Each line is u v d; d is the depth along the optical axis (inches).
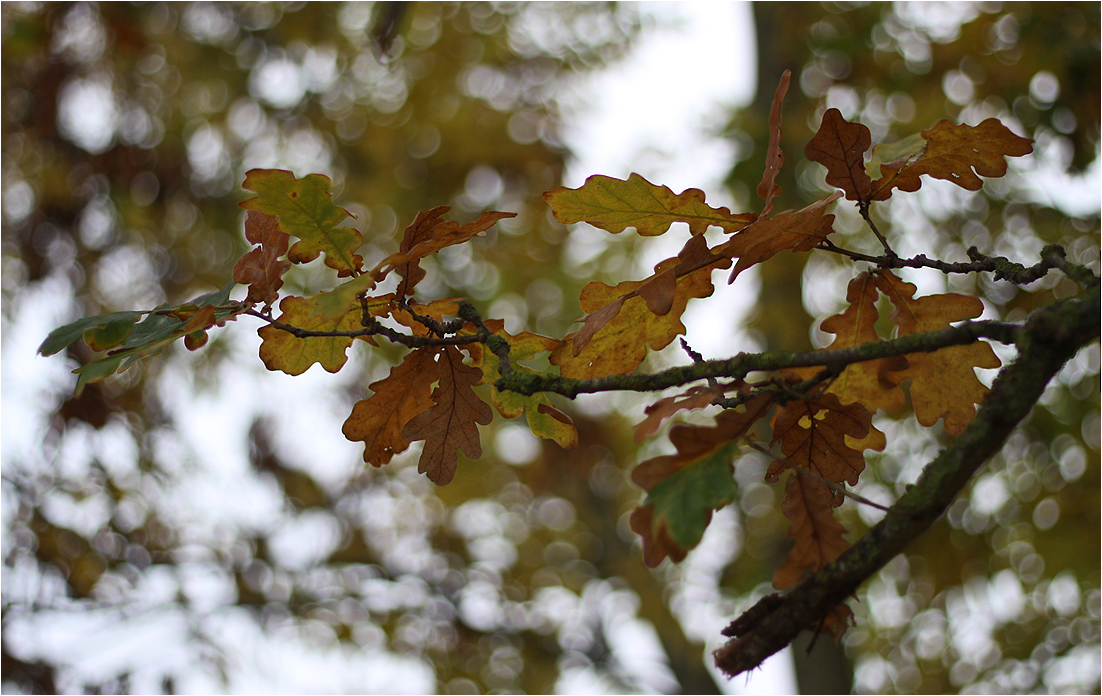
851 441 52.4
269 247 49.8
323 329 52.0
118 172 260.2
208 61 267.0
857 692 284.8
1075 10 209.9
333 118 276.5
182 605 263.9
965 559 249.8
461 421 53.6
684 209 49.2
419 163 282.0
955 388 51.5
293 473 284.4
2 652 238.4
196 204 270.7
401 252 45.9
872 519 230.8
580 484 322.3
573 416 289.3
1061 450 238.8
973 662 267.3
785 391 40.1
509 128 281.3
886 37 241.9
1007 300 216.5
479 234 47.8
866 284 52.9
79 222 263.3
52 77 255.0
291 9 263.9
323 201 46.4
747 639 37.2
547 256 291.7
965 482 34.5
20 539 251.4
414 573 306.3
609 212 50.0
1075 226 221.5
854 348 36.8
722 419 37.3
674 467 37.1
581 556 333.1
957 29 227.5
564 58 285.3
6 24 245.9
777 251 48.5
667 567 325.4
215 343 266.2
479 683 302.2
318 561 295.6
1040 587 254.7
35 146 258.8
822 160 47.3
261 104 274.1
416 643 296.4
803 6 252.5
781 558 258.1
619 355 53.6
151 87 269.3
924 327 52.0
